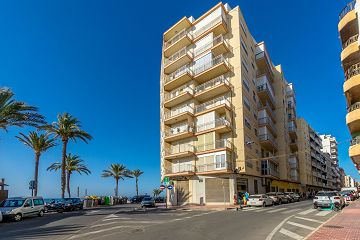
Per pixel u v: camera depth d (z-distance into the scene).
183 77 41.84
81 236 11.24
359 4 19.45
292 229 12.41
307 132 78.50
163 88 45.69
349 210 21.41
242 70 40.03
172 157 41.44
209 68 39.81
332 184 118.25
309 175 74.69
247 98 41.00
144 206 36.09
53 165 51.59
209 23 42.25
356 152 20.84
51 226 15.59
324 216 17.94
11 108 25.09
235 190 35.38
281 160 53.19
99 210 31.30
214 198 36.44
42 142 36.88
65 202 33.34
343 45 23.64
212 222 15.62
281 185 53.53
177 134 40.78
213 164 36.66
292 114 62.66
